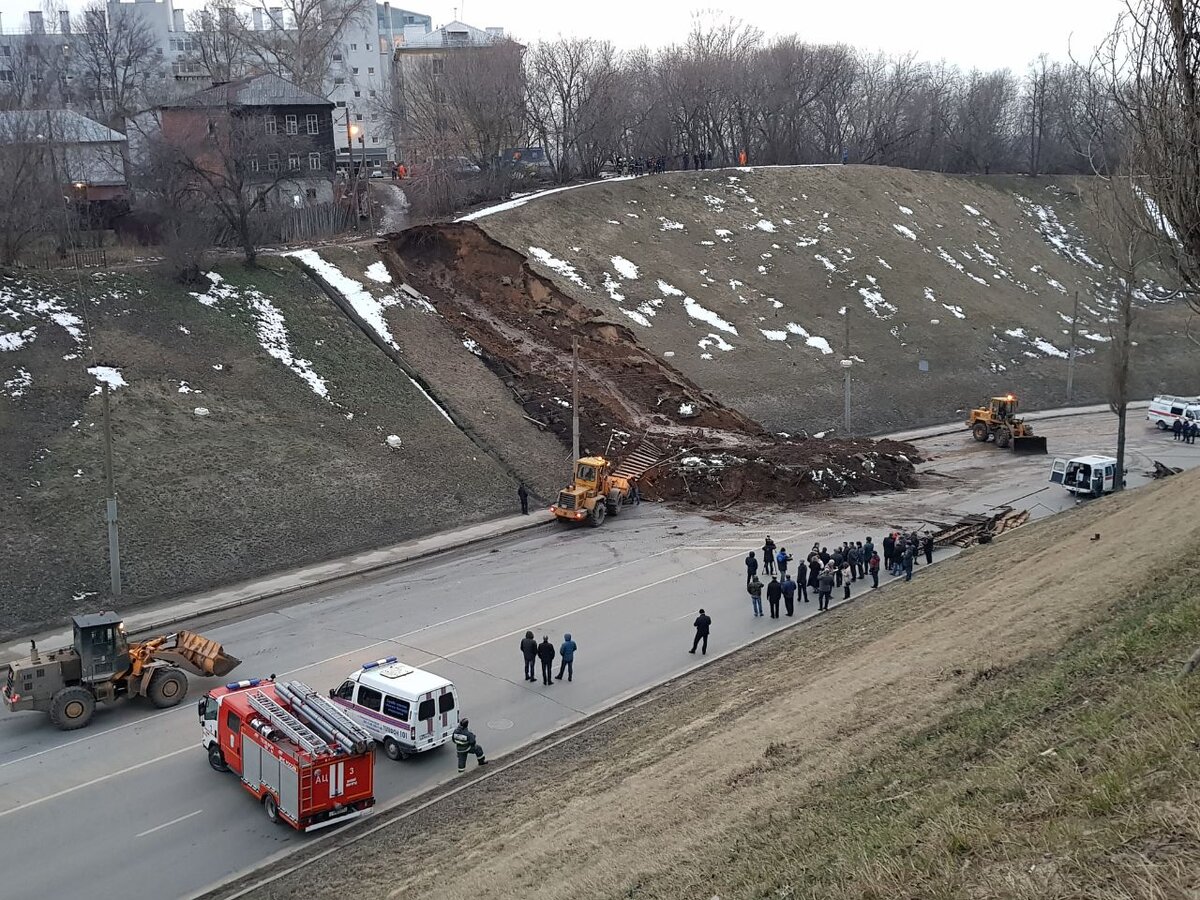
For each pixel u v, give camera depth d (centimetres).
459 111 8550
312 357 4884
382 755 2336
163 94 9819
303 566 3681
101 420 3972
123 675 2570
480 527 4197
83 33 13012
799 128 11156
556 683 2712
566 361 5753
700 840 1394
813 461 4838
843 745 1586
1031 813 1032
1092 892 815
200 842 1956
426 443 4603
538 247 6694
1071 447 5747
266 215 6294
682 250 7462
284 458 4153
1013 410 5772
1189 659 1277
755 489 4697
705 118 10500
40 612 3122
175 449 3975
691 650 2914
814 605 3306
